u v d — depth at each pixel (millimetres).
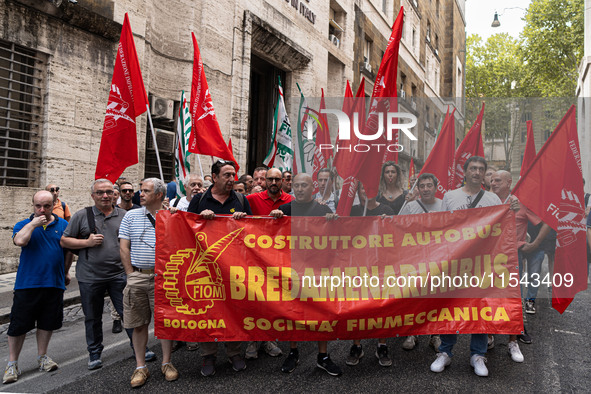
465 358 4215
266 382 3615
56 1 7586
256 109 15938
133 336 3717
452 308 3789
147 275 3785
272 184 4758
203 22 11102
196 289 3789
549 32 25484
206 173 10602
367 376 3732
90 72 8523
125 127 4605
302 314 3783
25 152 7727
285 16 14289
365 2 19969
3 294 5961
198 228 3840
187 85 10898
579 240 3881
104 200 4133
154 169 10453
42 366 3932
